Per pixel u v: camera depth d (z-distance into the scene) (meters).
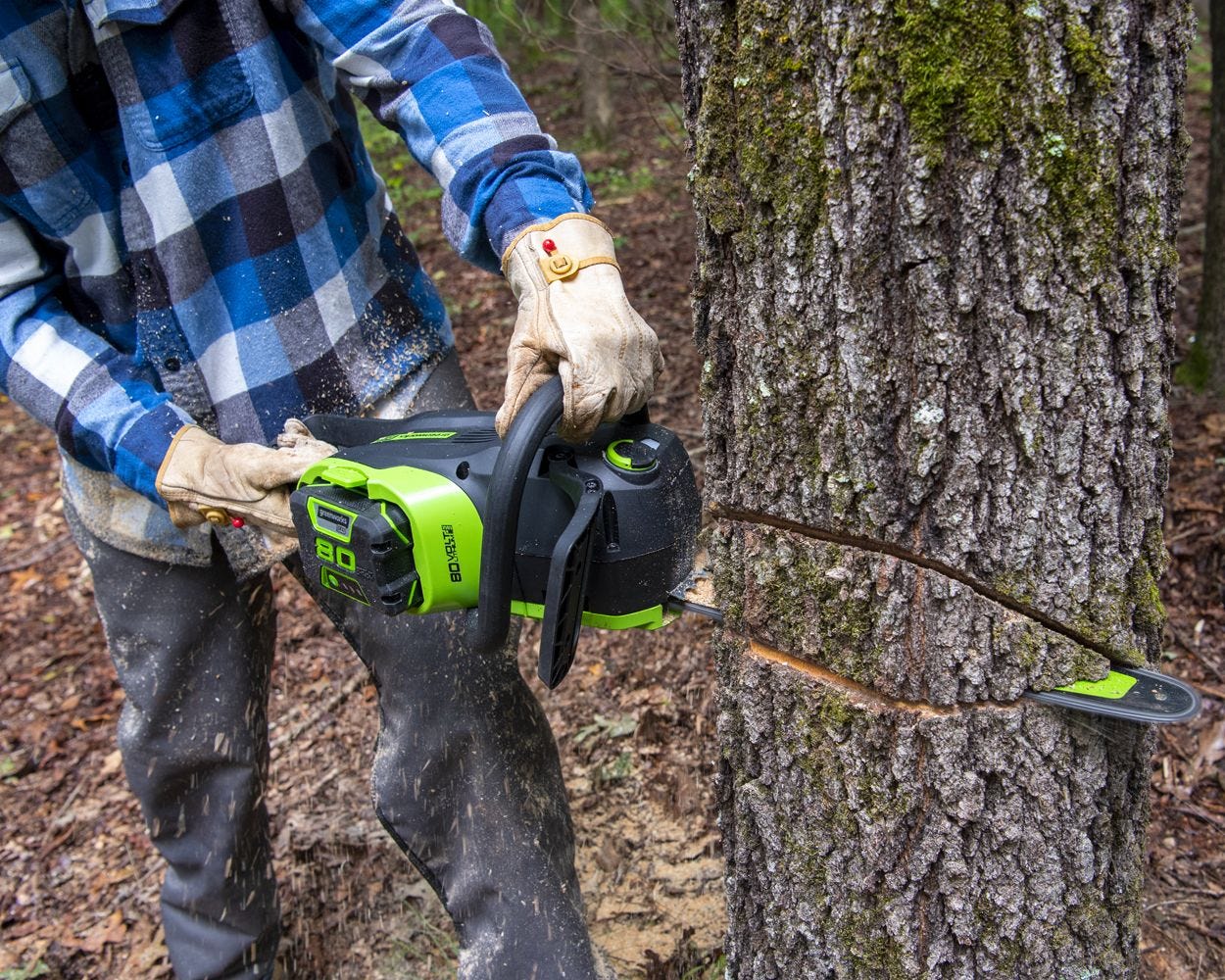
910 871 1.40
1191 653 2.73
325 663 3.33
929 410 1.20
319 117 1.76
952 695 1.31
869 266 1.19
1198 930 2.06
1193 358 3.83
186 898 2.13
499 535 1.29
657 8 3.49
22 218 1.73
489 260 1.58
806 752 1.44
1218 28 3.48
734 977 1.73
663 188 6.41
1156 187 1.15
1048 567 1.25
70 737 3.31
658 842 2.48
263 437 1.80
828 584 1.34
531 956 1.72
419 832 1.78
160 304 1.73
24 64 1.57
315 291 1.76
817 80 1.16
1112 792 1.36
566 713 2.89
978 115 1.09
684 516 1.42
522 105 1.55
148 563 1.91
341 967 2.37
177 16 1.56
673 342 4.55
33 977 2.50
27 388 1.72
